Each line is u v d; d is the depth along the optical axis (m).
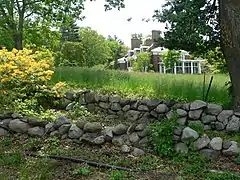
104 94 9.02
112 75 10.46
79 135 5.44
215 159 4.83
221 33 6.33
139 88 9.19
